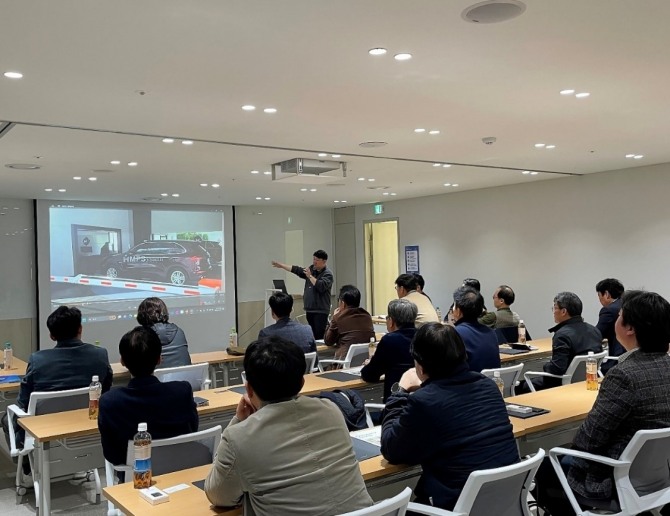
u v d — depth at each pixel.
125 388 2.82
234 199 11.01
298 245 13.05
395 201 11.93
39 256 10.08
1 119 4.62
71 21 2.78
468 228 10.52
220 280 11.96
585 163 7.65
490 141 5.95
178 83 3.80
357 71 3.64
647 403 2.48
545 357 5.89
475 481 2.06
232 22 2.84
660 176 7.82
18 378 5.18
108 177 7.77
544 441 3.18
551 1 2.69
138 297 11.03
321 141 5.78
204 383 4.76
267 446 1.85
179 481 2.34
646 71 3.75
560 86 4.06
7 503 4.23
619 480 2.48
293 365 1.96
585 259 8.77
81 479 4.64
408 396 2.41
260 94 4.10
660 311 2.53
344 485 1.90
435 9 2.74
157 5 2.63
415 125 5.16
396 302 4.16
